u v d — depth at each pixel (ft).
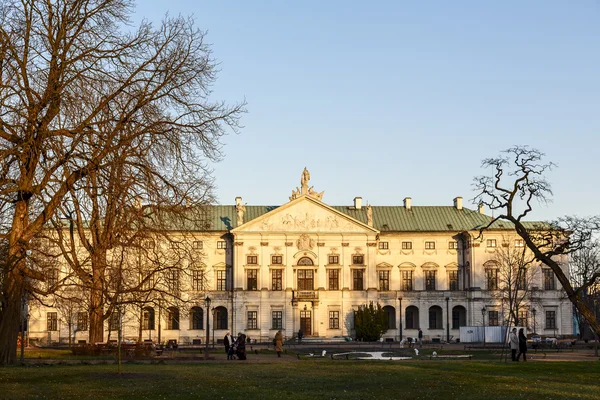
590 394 118.21
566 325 463.01
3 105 148.77
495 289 463.01
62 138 155.12
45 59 155.43
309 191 468.75
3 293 162.71
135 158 168.35
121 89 163.63
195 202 191.31
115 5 163.22
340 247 461.78
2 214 184.14
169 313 228.84
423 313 469.16
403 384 130.72
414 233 474.08
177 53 171.63
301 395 114.93
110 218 177.78
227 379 138.51
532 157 230.48
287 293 456.86
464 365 175.83
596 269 404.36
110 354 229.25
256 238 458.91
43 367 162.20
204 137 172.86
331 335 455.22
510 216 228.84
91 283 184.65
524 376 146.10
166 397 112.27
